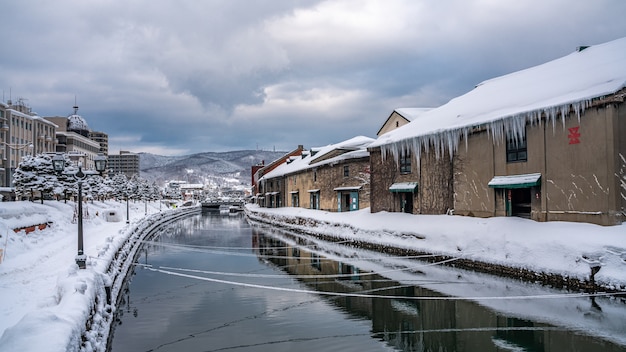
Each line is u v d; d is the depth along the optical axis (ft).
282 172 199.31
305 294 55.21
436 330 40.40
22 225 82.02
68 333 22.15
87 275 37.45
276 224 177.99
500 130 68.08
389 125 135.85
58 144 339.77
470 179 75.15
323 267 74.69
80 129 413.18
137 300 52.75
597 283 46.55
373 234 91.97
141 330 41.09
